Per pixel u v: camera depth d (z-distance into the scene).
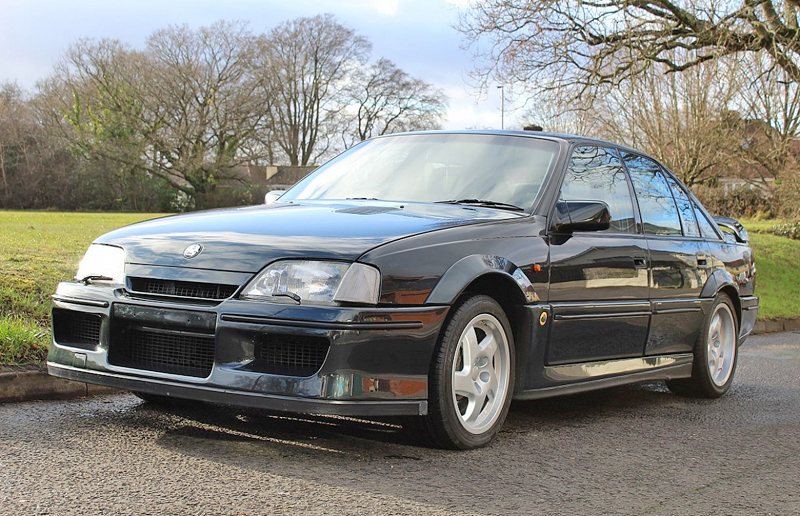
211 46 48.06
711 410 5.11
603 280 4.32
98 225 17.94
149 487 2.86
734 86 20.67
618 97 20.88
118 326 3.46
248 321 3.16
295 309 3.13
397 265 3.28
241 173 51.38
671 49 17.30
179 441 3.51
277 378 3.12
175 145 49.38
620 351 4.55
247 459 3.27
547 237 4.03
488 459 3.51
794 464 3.74
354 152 4.99
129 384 3.38
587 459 3.64
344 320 3.10
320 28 56.66
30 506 2.61
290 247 3.31
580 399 5.30
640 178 5.11
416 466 3.31
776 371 6.96
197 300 3.30
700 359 5.36
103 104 48.94
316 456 3.37
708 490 3.24
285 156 57.12
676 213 5.36
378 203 4.13
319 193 4.59
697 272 5.27
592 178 4.59
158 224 3.82
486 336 3.71
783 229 24.48
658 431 4.37
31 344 4.75
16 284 6.29
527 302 3.81
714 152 22.47
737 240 6.23
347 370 3.11
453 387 3.48
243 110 48.69
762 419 4.84
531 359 3.90
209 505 2.69
